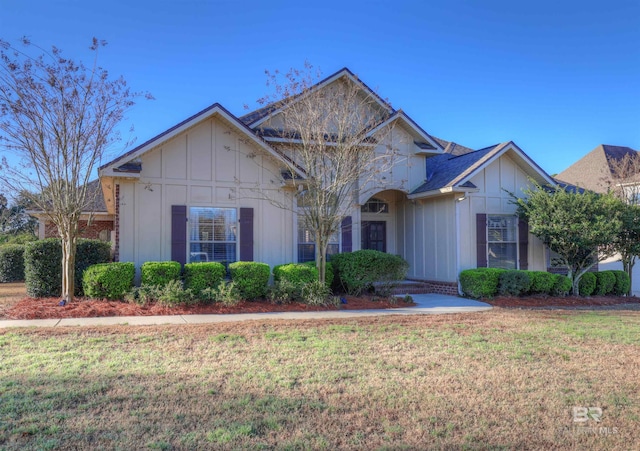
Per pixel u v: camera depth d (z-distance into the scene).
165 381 5.76
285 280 12.38
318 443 4.24
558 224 14.67
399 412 5.04
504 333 9.15
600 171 23.98
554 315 11.66
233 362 6.67
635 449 4.35
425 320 10.48
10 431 4.29
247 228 13.94
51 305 10.80
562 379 6.27
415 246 17.50
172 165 13.30
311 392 5.54
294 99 12.79
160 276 11.79
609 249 15.67
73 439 4.18
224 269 12.36
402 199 18.31
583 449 4.34
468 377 6.26
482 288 14.04
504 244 16.44
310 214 13.09
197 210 13.52
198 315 10.61
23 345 7.42
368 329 9.26
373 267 13.16
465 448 4.27
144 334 8.35
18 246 17.95
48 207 11.70
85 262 12.29
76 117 11.01
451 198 15.72
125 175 12.20
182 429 4.45
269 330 8.97
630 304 14.96
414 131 16.67
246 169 14.05
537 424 4.84
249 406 5.04
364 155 13.09
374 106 16.25
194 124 13.04
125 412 4.80
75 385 5.54
